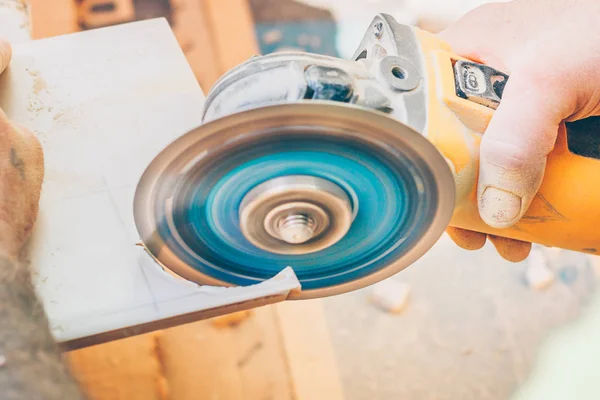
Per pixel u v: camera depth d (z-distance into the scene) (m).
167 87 1.46
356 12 2.55
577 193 1.24
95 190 1.27
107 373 1.92
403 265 1.22
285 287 1.11
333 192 1.05
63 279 1.14
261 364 2.03
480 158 1.16
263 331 2.08
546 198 1.26
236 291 1.12
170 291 1.12
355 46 2.49
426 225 1.12
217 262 1.19
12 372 0.73
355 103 1.06
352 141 0.99
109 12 2.39
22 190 1.10
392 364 2.14
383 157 1.02
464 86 1.18
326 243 1.14
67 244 1.18
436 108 1.14
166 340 2.00
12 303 0.82
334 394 2.06
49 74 1.49
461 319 2.26
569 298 2.32
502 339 2.23
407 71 1.14
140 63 1.51
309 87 1.02
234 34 2.44
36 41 1.57
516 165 1.12
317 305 2.20
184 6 2.45
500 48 1.37
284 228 1.07
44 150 1.33
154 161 0.98
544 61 1.16
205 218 1.11
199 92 1.46
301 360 2.08
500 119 1.14
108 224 1.21
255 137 0.98
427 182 1.04
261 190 1.05
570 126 1.25
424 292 2.31
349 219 1.09
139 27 1.61
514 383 2.16
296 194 1.05
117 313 1.09
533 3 1.32
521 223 1.33
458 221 1.33
